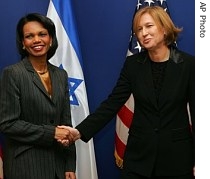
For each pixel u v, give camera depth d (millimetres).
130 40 2393
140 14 1829
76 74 2359
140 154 1808
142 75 1837
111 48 2551
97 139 2611
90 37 2559
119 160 2396
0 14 2498
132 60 1931
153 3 2365
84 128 1945
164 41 1825
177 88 1768
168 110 1771
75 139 1941
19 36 1897
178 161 1766
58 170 1875
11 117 1764
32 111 1788
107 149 2617
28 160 1790
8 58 2514
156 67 1834
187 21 2488
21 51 1915
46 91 1814
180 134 1777
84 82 2387
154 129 1775
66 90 1955
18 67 1812
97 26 2547
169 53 1842
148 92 1788
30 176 1780
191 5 2480
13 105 1764
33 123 1798
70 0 2406
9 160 1824
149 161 1778
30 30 1843
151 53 1833
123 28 2533
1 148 2309
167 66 1801
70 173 1930
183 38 2494
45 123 1820
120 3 2521
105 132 2609
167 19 1806
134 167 1812
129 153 1854
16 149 1805
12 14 2502
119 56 2549
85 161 2393
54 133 1802
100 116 1958
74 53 2365
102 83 2578
